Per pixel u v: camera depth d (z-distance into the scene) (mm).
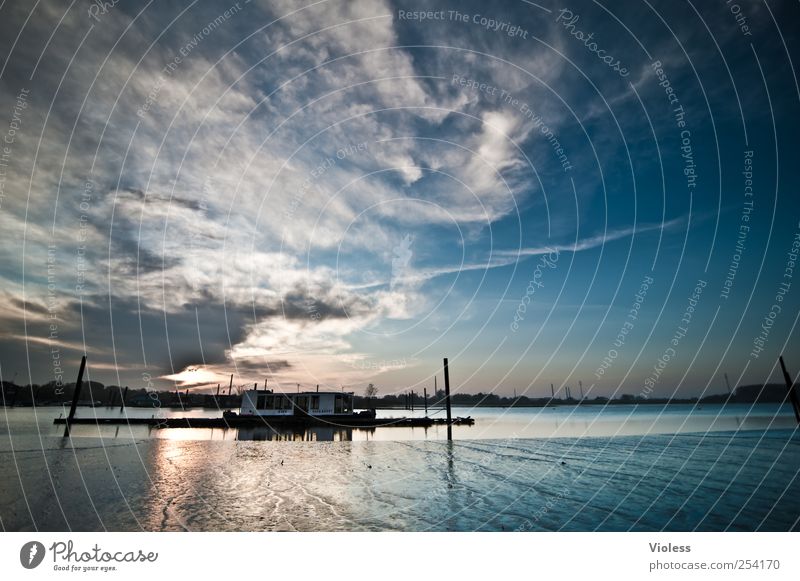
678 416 69688
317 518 11617
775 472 18766
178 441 32000
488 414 81750
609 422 57469
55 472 17234
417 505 13180
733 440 31328
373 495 14469
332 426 44188
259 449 27609
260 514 11883
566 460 22906
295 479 17219
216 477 17297
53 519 10828
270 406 45469
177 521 11023
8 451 23906
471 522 11445
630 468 20125
